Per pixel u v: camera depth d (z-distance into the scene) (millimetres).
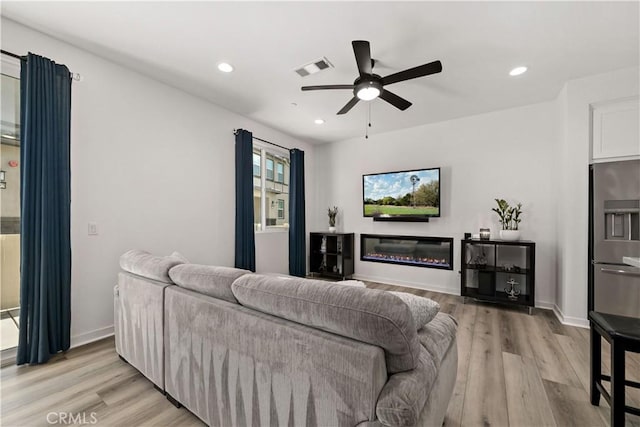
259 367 1151
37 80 2055
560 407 1605
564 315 2910
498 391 1751
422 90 3141
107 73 2547
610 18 1965
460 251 4016
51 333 2109
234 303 1340
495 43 2271
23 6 1886
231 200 3781
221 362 1302
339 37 2219
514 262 3641
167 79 2918
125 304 1979
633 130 2648
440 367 1135
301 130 4652
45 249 2055
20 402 1616
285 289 1121
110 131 2562
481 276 3545
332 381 940
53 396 1677
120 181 2631
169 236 3043
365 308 904
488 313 3219
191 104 3281
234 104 3574
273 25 2082
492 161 3801
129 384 1808
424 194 4227
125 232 2664
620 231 2684
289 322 1104
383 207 4621
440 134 4199
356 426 882
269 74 2812
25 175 1997
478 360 2137
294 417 1050
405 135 4527
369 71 2195
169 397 1634
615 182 2674
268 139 4477
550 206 3422
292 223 4852
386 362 932
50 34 2193
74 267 2328
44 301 2045
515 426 1461
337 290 1012
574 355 2215
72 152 2318
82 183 2375
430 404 995
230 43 2311
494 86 3031
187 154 3238
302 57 2508
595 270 2727
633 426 1482
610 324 1437
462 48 2344
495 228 3781
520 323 2906
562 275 3023
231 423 1277
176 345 1540
